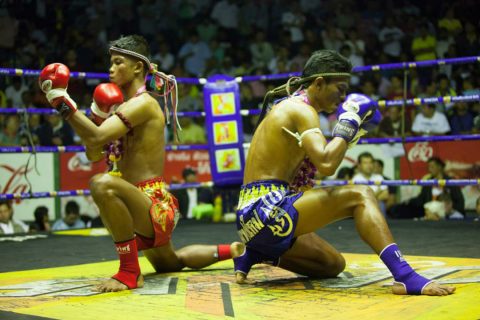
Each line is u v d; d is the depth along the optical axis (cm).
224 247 324
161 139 296
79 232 547
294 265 280
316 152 243
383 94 883
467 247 391
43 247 441
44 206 666
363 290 249
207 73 973
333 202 251
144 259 379
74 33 987
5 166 648
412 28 989
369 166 650
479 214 625
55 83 257
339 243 429
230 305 224
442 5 1026
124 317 206
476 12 973
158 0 1110
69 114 258
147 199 285
